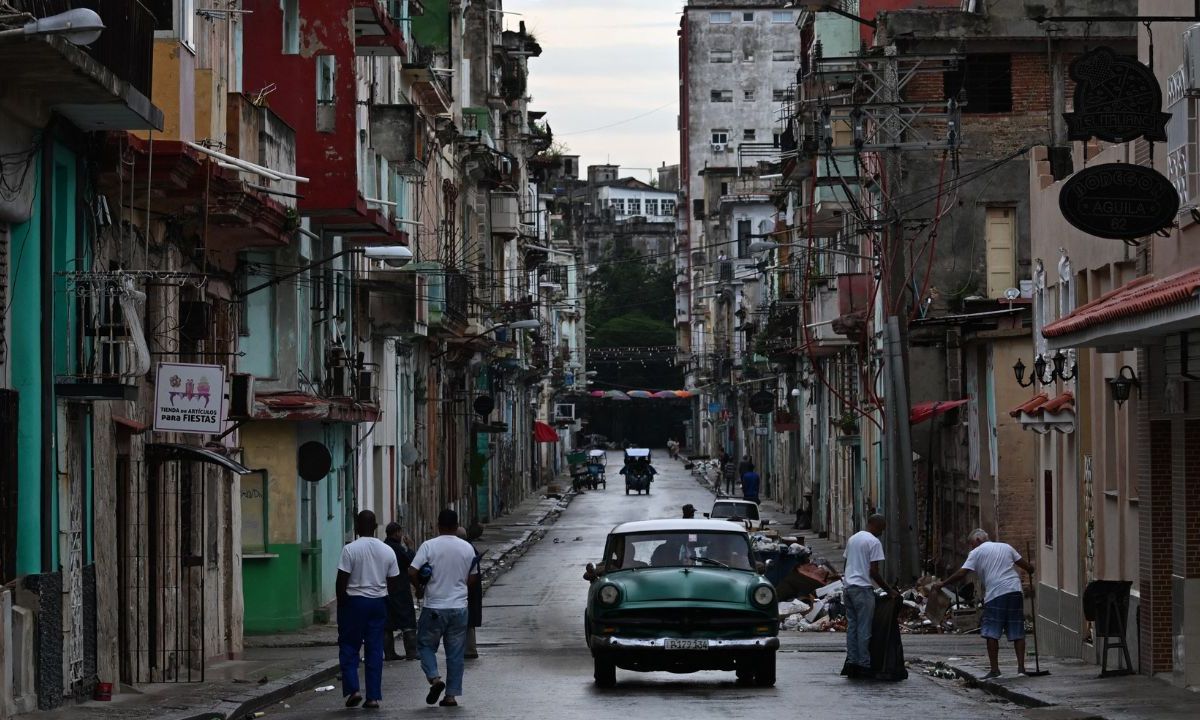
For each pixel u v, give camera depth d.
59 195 22.73
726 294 137.62
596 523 89.56
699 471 141.75
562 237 174.12
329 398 40.34
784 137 70.25
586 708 23.27
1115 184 22.62
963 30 56.00
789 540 49.41
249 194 28.31
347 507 45.84
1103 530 29.89
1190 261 23.86
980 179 55.44
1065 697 23.88
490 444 92.44
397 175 51.47
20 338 21.36
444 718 22.22
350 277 46.66
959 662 30.77
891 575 44.62
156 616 27.38
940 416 51.16
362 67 47.47
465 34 87.50
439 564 23.92
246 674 28.19
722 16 175.50
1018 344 42.66
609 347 188.38
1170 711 21.86
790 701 24.22
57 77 20.05
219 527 31.09
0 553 20.50
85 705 22.39
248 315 37.97
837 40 65.62
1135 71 22.75
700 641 25.81
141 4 22.70
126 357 22.55
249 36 36.84
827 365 75.50
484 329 75.12
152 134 25.62
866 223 48.78
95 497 23.70
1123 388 27.05
